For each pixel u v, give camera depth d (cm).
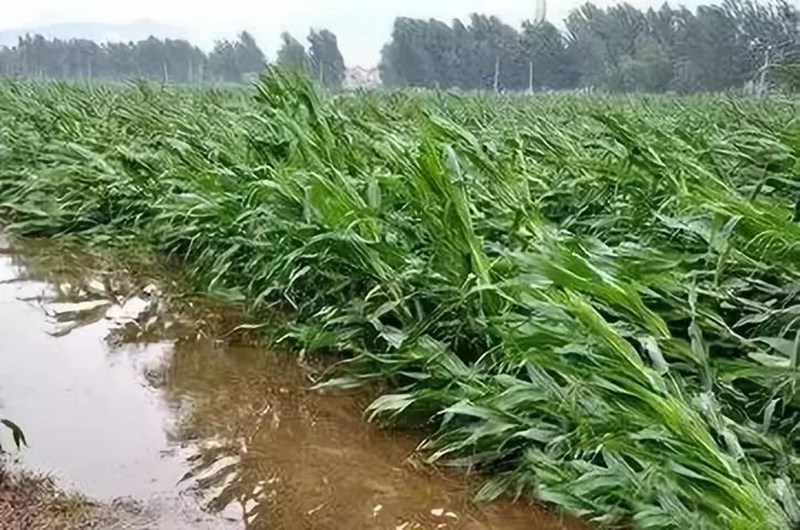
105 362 324
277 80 426
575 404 209
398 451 246
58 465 229
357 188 349
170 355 333
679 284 252
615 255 264
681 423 182
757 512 164
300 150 386
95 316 390
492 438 228
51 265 493
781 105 671
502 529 203
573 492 195
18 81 1275
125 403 281
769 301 252
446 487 224
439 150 301
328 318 318
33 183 613
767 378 219
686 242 293
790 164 332
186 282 443
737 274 265
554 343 220
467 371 251
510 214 314
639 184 341
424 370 266
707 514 176
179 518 204
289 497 219
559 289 230
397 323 309
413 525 206
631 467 202
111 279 460
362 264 312
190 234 463
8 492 210
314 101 412
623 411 197
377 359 276
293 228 339
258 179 397
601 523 192
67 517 200
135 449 243
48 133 736
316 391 293
